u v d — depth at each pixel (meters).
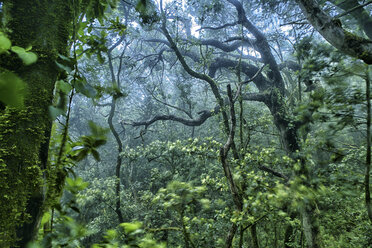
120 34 1.62
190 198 2.20
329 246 6.58
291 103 9.78
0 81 0.35
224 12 14.05
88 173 16.45
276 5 10.56
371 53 3.35
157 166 16.39
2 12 0.98
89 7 1.35
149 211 8.62
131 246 1.21
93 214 12.04
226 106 9.36
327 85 2.55
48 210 1.05
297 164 2.87
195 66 11.33
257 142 12.15
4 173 0.84
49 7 1.05
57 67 1.02
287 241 8.57
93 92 1.09
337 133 2.57
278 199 2.62
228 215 3.99
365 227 5.56
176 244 4.91
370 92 2.35
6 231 0.82
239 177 3.66
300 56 2.92
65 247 0.92
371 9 6.68
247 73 13.02
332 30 3.94
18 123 0.89
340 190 2.67
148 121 13.40
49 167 1.06
